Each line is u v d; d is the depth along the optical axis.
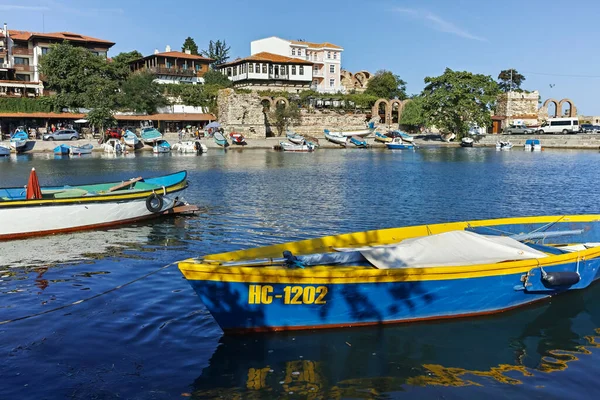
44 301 11.01
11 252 15.16
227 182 33.44
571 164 48.78
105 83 69.56
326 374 7.98
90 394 7.34
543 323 10.12
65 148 58.75
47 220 17.42
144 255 14.88
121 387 7.54
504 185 32.19
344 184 32.50
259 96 78.38
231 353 8.57
